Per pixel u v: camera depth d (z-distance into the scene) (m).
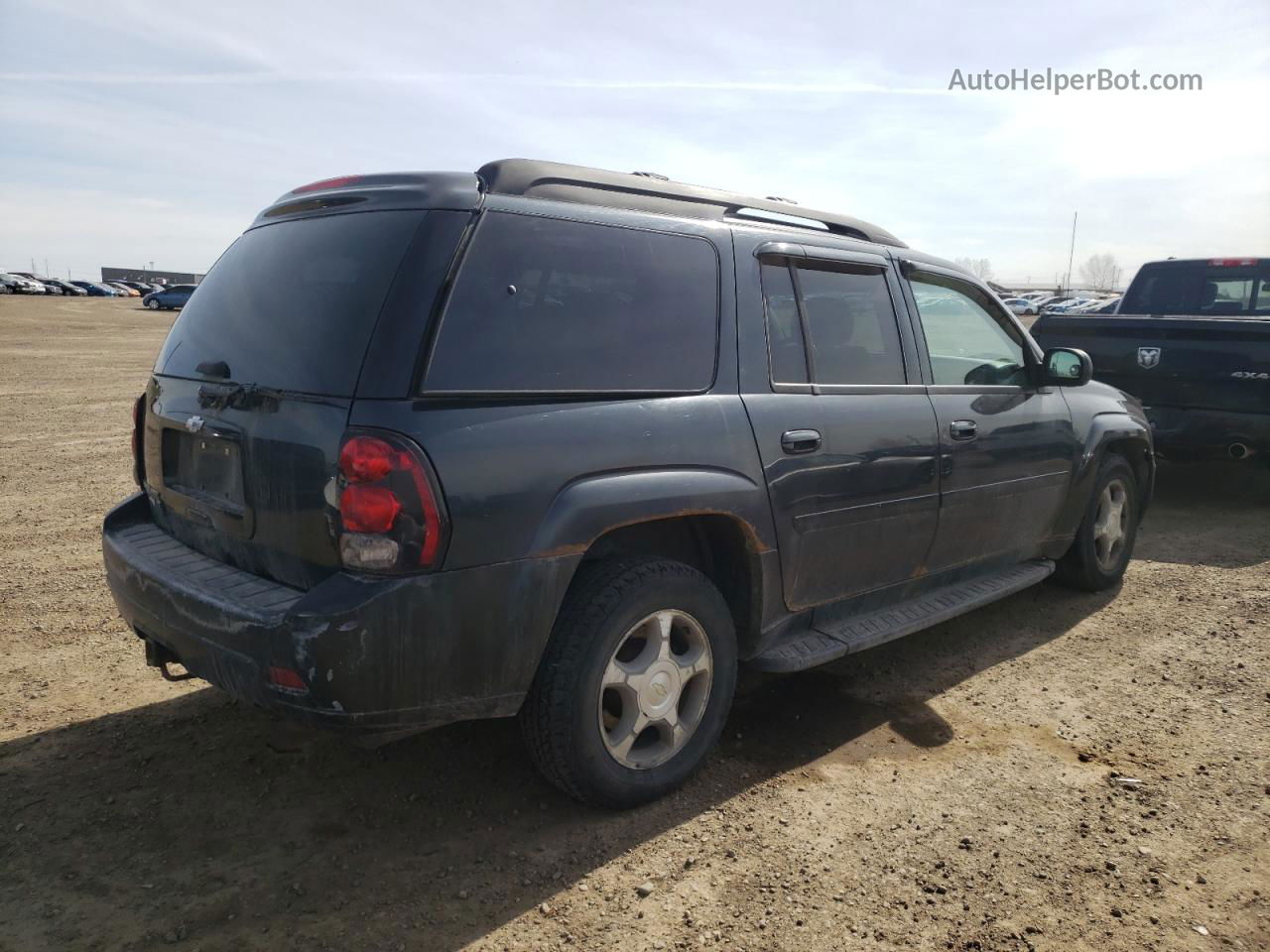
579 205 3.06
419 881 2.71
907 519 3.95
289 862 2.79
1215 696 4.06
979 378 4.48
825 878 2.76
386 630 2.48
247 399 2.80
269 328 2.87
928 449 4.00
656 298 3.15
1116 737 3.68
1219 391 7.01
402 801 3.12
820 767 3.42
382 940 2.46
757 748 3.56
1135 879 2.78
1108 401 5.43
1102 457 5.23
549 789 3.21
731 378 3.31
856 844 2.93
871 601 3.96
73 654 4.30
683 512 3.04
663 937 2.50
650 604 3.00
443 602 2.55
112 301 57.69
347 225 2.88
